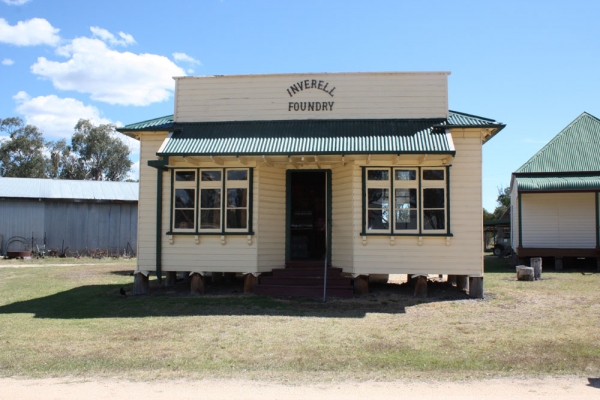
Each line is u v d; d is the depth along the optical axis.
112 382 6.74
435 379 6.83
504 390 6.36
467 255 13.14
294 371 7.20
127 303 12.67
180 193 13.93
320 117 14.12
